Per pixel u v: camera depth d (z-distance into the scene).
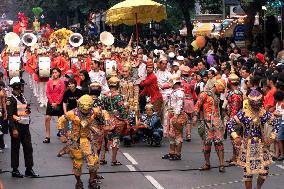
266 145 13.30
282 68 19.78
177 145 17.70
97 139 14.77
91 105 14.07
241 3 31.89
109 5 49.44
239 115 13.26
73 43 34.84
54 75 20.47
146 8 26.30
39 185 14.98
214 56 28.22
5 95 18.14
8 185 14.98
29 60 30.69
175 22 52.53
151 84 21.11
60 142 20.59
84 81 19.52
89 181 14.42
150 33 49.94
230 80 16.62
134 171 16.30
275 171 16.23
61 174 16.05
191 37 40.69
